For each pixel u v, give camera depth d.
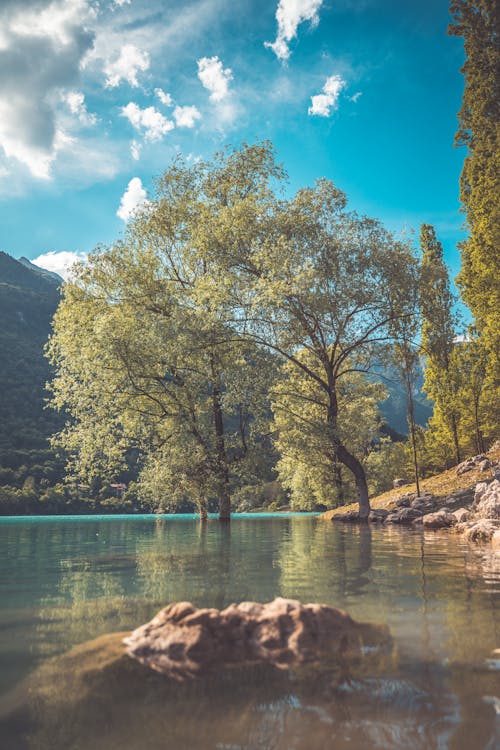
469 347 32.62
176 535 16.86
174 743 2.24
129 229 26.73
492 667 3.20
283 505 79.62
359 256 22.02
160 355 23.19
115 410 25.11
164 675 3.11
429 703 2.65
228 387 23.64
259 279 20.59
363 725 2.40
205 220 24.38
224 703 2.67
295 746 2.21
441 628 4.17
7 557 10.01
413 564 8.48
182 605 4.06
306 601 5.26
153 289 25.08
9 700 2.73
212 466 24.66
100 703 2.69
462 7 28.89
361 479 25.28
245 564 8.58
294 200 23.48
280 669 3.20
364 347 24.67
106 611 4.87
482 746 2.19
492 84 27.97
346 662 3.32
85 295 25.95
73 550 11.50
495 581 6.61
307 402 29.22
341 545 12.30
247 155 26.66
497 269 25.83
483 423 33.69
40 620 4.53
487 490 17.06
